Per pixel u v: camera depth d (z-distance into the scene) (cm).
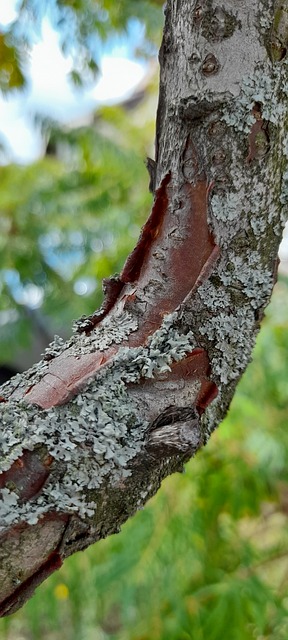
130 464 55
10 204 212
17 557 53
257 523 178
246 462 151
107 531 56
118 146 196
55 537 54
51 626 171
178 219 59
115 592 154
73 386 55
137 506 56
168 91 60
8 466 53
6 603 54
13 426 54
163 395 56
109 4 136
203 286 58
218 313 58
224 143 58
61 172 232
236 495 150
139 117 235
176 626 142
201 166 59
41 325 238
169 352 57
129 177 197
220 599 141
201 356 58
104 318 59
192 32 59
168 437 54
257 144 58
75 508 54
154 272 59
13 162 231
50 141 198
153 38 155
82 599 152
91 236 199
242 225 59
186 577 148
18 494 53
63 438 54
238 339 59
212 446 149
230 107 58
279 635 149
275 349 152
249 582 146
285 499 173
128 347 57
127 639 150
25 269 210
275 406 160
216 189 58
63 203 211
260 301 59
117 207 198
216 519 154
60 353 57
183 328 58
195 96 58
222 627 138
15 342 221
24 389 56
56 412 54
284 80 59
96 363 56
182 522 147
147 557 145
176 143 59
